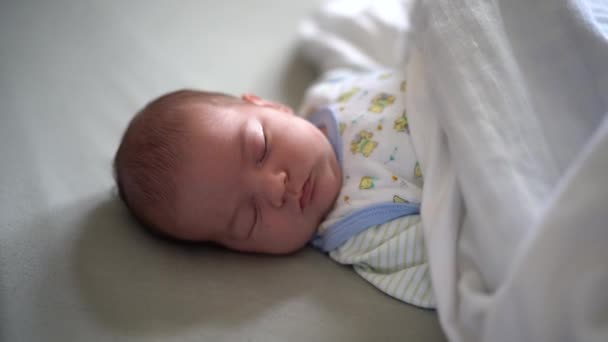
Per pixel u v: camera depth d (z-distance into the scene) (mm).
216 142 802
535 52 708
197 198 797
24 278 733
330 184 838
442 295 652
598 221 472
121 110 1097
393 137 843
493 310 545
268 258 837
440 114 746
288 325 696
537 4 722
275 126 835
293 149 816
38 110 1062
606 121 506
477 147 650
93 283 733
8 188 874
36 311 691
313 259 844
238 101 897
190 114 830
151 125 836
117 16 1383
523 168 624
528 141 646
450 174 726
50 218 824
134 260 782
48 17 1352
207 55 1297
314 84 1244
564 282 486
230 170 795
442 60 740
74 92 1128
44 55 1224
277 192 775
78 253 774
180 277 766
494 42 716
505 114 664
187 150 800
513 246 590
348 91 1005
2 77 1135
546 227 495
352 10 1305
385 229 786
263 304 728
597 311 474
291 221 807
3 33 1276
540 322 501
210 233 824
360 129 887
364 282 784
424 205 728
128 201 836
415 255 754
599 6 752
